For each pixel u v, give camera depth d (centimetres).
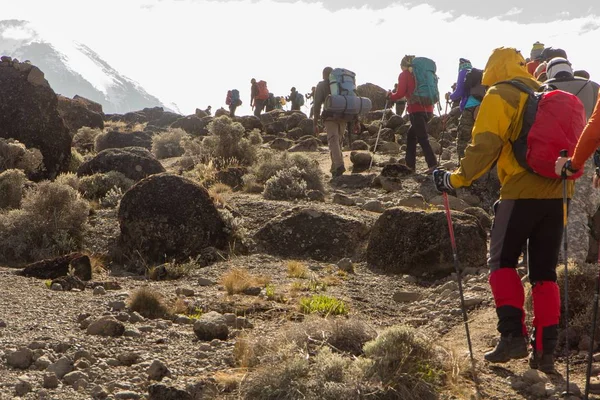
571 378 505
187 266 888
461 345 585
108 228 1048
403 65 1380
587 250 688
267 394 443
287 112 3077
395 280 854
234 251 967
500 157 510
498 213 514
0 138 1495
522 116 492
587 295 582
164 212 962
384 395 440
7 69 1598
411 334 484
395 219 904
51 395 456
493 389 488
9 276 802
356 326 541
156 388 452
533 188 496
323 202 1210
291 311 684
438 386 469
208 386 465
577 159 455
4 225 1004
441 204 1165
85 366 503
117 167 1389
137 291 675
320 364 461
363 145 1936
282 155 1408
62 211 1023
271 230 995
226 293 758
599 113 444
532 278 515
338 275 864
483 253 873
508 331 501
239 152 1591
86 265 837
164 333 592
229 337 594
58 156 1598
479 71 1234
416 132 1377
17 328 587
